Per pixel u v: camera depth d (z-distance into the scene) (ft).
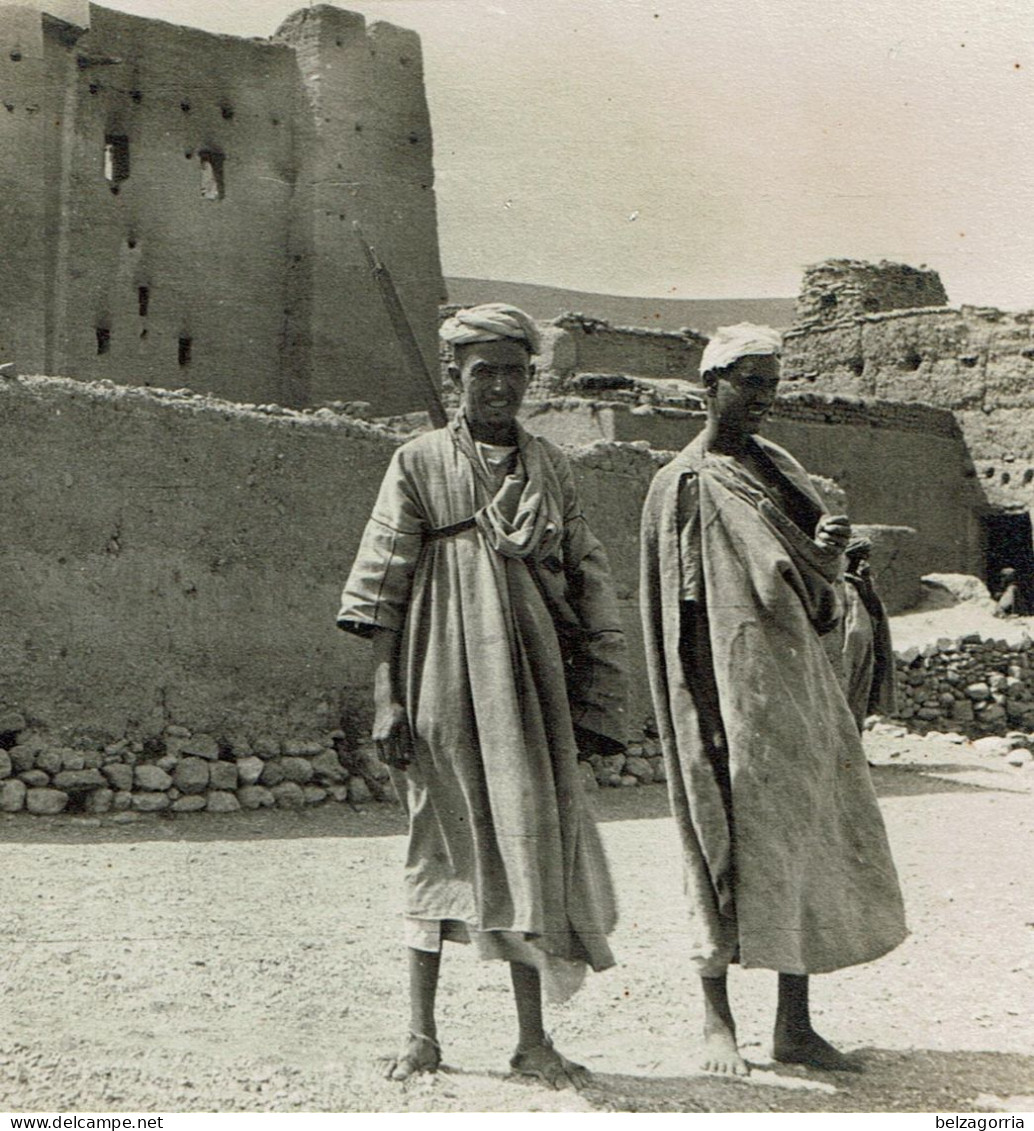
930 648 58.29
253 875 24.97
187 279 90.07
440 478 14.94
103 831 28.58
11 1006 16.48
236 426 33.65
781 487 16.33
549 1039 14.78
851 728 15.97
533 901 13.91
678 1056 15.76
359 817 32.24
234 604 33.32
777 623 15.46
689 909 15.33
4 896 22.16
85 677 30.94
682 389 72.74
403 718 14.57
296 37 94.02
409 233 95.14
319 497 34.96
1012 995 18.80
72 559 30.99
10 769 29.60
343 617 14.84
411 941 14.55
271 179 92.53
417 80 96.43
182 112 90.53
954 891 25.68
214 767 31.91
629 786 39.09
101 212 87.45
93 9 87.25
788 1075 15.16
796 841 15.03
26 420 30.53
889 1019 17.63
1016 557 93.25
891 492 87.25
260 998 17.42
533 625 14.67
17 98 83.66
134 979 17.89
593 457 41.06
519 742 14.24
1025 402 91.81
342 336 92.32
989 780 43.80
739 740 15.11
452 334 15.21
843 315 99.35
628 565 41.63
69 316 85.87
